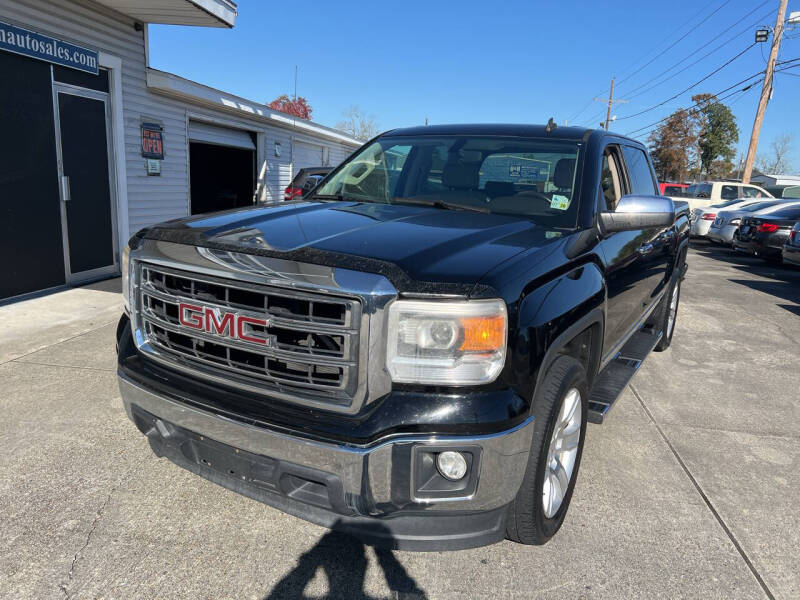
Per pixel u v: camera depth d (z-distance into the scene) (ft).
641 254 12.16
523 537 7.93
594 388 11.53
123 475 9.92
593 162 10.73
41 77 22.22
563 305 7.63
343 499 6.50
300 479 6.86
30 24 21.53
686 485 10.51
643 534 8.94
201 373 7.41
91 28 24.86
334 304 6.46
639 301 13.19
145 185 30.25
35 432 11.29
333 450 6.32
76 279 24.89
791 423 13.57
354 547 8.36
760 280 34.94
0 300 21.13
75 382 13.80
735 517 9.54
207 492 9.55
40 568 7.63
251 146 45.80
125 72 27.55
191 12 26.27
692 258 46.16
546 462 7.52
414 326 6.33
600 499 9.89
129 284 8.31
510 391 6.61
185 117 34.01
